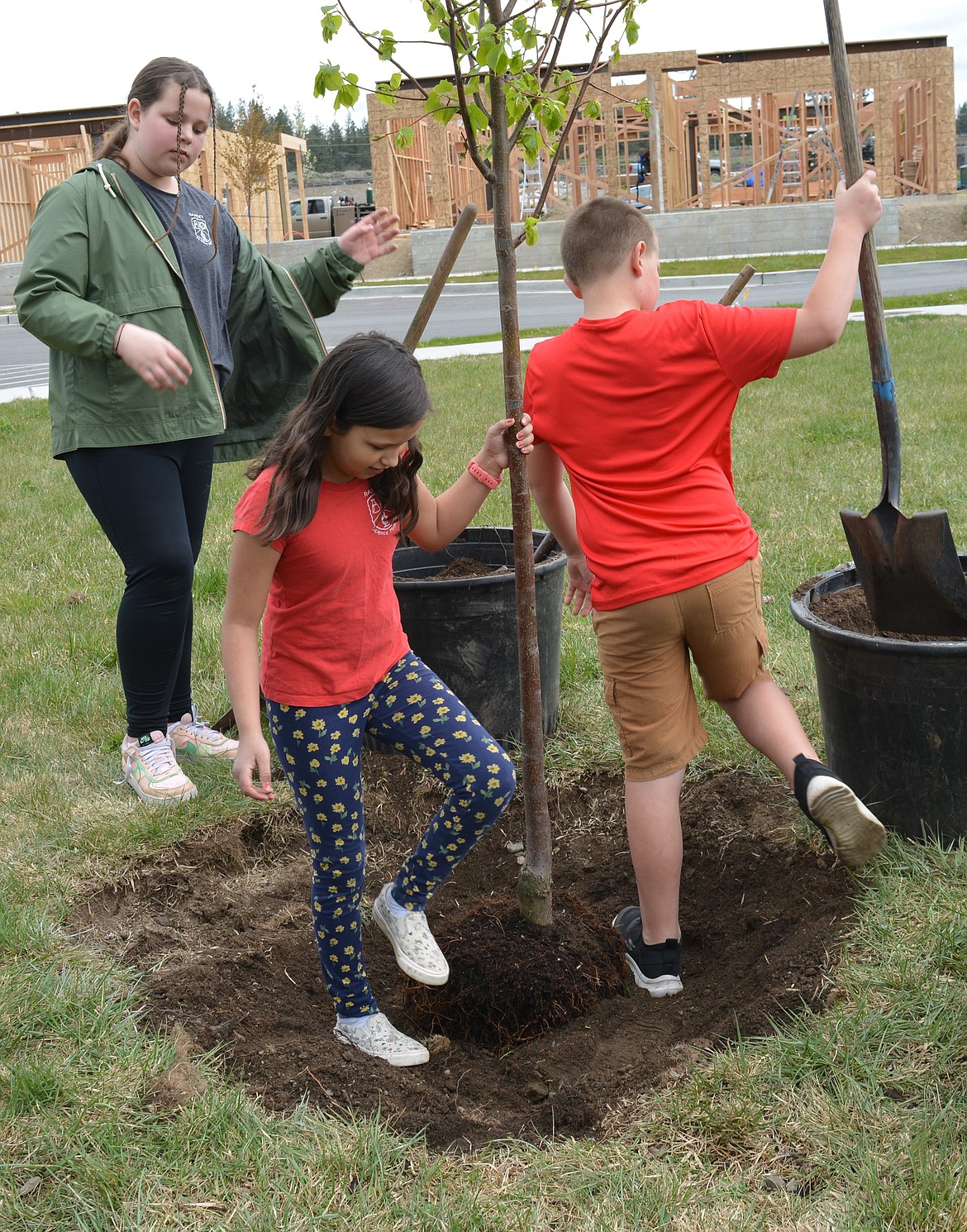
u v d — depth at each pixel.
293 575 2.35
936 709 2.93
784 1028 2.42
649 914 2.80
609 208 2.61
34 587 5.76
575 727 4.08
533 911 2.82
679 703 2.71
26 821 3.50
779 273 20.92
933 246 25.95
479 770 2.49
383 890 2.71
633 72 29.16
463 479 2.64
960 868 2.88
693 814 3.50
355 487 2.38
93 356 3.14
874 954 2.62
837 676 3.10
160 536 3.51
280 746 2.46
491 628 3.80
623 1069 2.44
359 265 3.74
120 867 3.28
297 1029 2.67
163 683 3.69
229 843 3.45
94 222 3.36
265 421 3.93
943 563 2.99
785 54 29.67
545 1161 2.12
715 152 35.28
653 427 2.55
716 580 2.56
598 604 2.70
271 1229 1.96
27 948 2.83
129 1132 2.19
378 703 2.51
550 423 2.66
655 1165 2.08
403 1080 2.42
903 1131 2.09
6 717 4.22
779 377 10.97
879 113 29.47
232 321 3.74
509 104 2.52
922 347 11.95
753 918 3.01
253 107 24.67
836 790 2.45
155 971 2.82
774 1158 2.08
